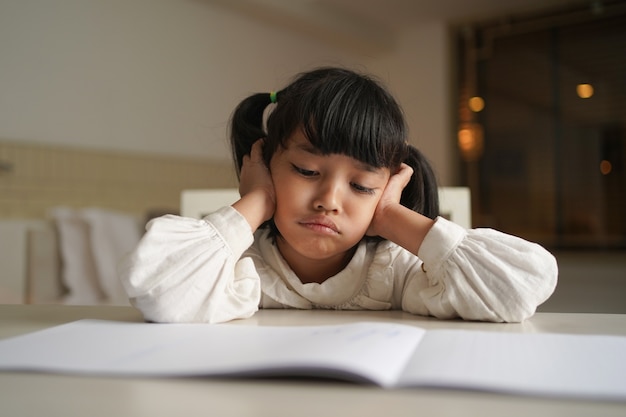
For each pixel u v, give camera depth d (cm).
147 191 307
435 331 49
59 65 268
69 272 228
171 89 322
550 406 30
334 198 67
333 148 67
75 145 274
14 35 252
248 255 79
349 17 401
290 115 69
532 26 415
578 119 403
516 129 423
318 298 76
